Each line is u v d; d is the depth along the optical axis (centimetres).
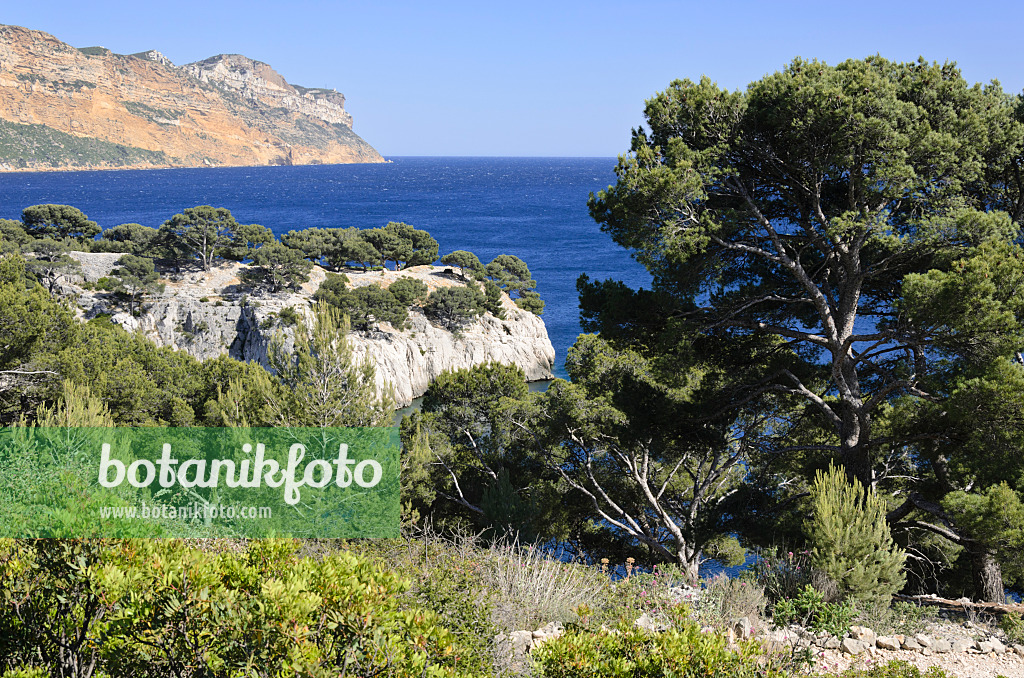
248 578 413
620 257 12419
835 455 1466
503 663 557
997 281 1058
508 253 12900
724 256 1404
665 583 877
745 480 1730
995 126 1248
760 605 857
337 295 5903
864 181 1198
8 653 433
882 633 817
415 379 5919
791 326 1541
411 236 8031
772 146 1292
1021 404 1023
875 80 1212
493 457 1767
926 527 1233
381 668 388
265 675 371
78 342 1877
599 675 455
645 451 1656
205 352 6044
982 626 905
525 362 6775
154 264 6706
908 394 1284
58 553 447
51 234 7694
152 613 388
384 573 438
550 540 1686
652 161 1244
